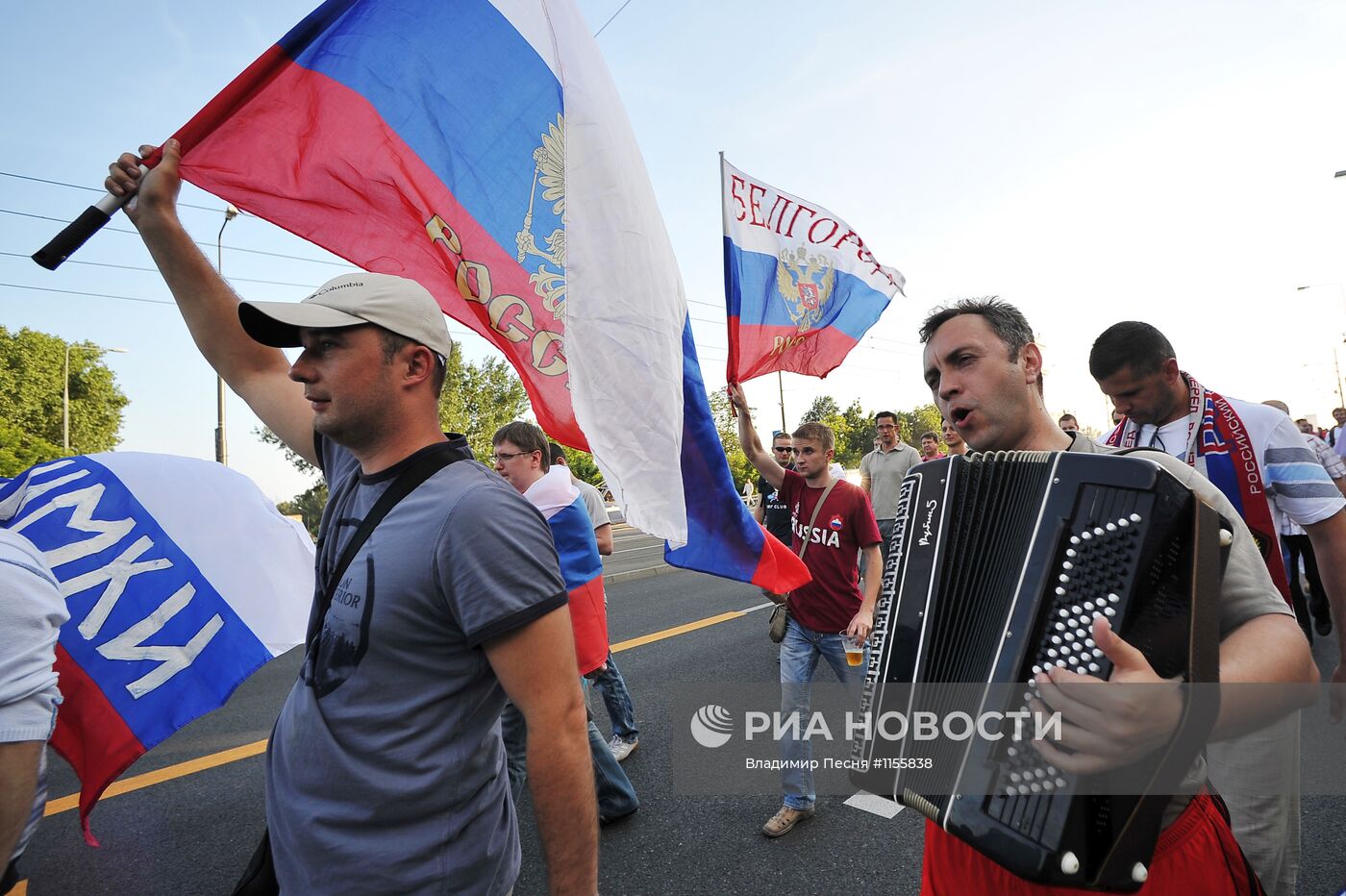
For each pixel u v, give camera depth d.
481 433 36.44
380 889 1.17
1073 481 1.09
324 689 1.25
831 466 3.26
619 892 2.62
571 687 1.24
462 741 1.24
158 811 3.33
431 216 2.12
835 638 3.10
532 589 1.21
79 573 2.04
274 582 2.35
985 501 1.18
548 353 2.17
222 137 1.94
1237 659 1.07
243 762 3.89
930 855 1.38
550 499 2.95
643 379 2.00
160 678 2.08
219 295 1.88
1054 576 1.05
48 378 44.78
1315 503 2.11
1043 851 0.97
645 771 3.63
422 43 2.08
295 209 2.01
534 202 2.13
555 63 2.11
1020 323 1.47
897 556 1.30
